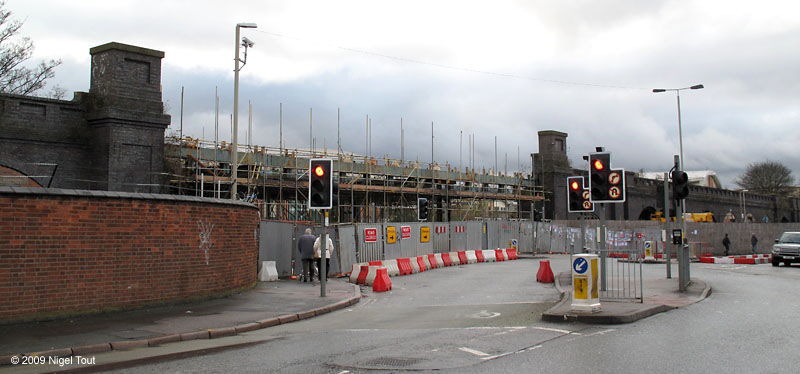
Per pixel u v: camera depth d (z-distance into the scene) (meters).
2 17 26.22
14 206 11.78
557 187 54.72
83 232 12.82
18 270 11.79
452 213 53.91
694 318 12.96
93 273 12.96
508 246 43.38
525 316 13.57
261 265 21.59
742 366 8.34
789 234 34.75
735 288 19.75
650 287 18.73
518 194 50.69
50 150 24.69
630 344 9.98
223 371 8.42
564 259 38.91
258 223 20.00
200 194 31.66
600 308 13.28
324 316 14.50
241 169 33.78
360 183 38.28
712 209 69.62
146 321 12.46
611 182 16.44
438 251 34.44
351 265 26.09
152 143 26.42
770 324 12.09
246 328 12.26
